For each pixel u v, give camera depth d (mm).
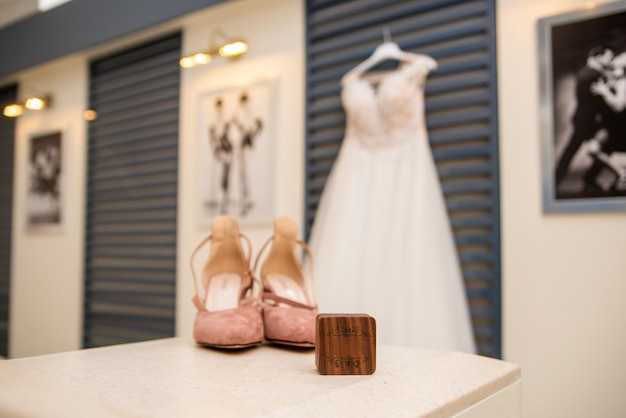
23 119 3215
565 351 1519
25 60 3094
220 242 1266
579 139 1523
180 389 737
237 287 1272
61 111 3018
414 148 1723
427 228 1651
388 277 1668
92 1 2770
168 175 2555
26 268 3111
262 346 1110
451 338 1589
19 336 3096
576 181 1521
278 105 2168
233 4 2312
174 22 2455
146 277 2605
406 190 1706
